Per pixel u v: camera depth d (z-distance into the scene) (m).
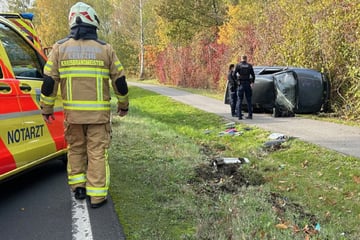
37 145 4.77
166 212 4.20
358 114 10.96
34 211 4.25
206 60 29.20
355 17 11.27
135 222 3.93
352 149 7.23
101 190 4.30
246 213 4.13
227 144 9.04
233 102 12.42
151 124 11.36
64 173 5.72
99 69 4.10
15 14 5.69
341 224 4.19
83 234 3.67
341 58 11.80
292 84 11.67
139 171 5.68
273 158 7.32
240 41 21.08
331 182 5.71
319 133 8.89
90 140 4.30
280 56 15.45
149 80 44.28
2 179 4.19
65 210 4.27
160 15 33.28
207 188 5.20
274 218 4.04
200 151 7.67
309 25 13.38
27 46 5.18
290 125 10.20
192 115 13.78
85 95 4.09
